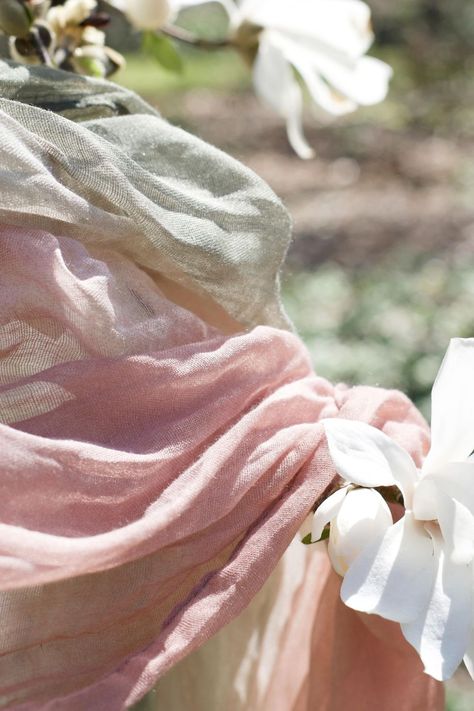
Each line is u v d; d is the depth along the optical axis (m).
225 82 7.03
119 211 0.64
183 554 0.61
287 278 0.76
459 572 0.59
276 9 0.86
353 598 0.57
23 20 0.74
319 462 0.63
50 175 0.61
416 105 5.84
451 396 0.61
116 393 0.61
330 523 0.62
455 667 0.57
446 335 2.57
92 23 0.78
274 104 0.89
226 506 0.61
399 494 0.64
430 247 3.71
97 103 0.68
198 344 0.63
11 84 0.65
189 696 0.76
